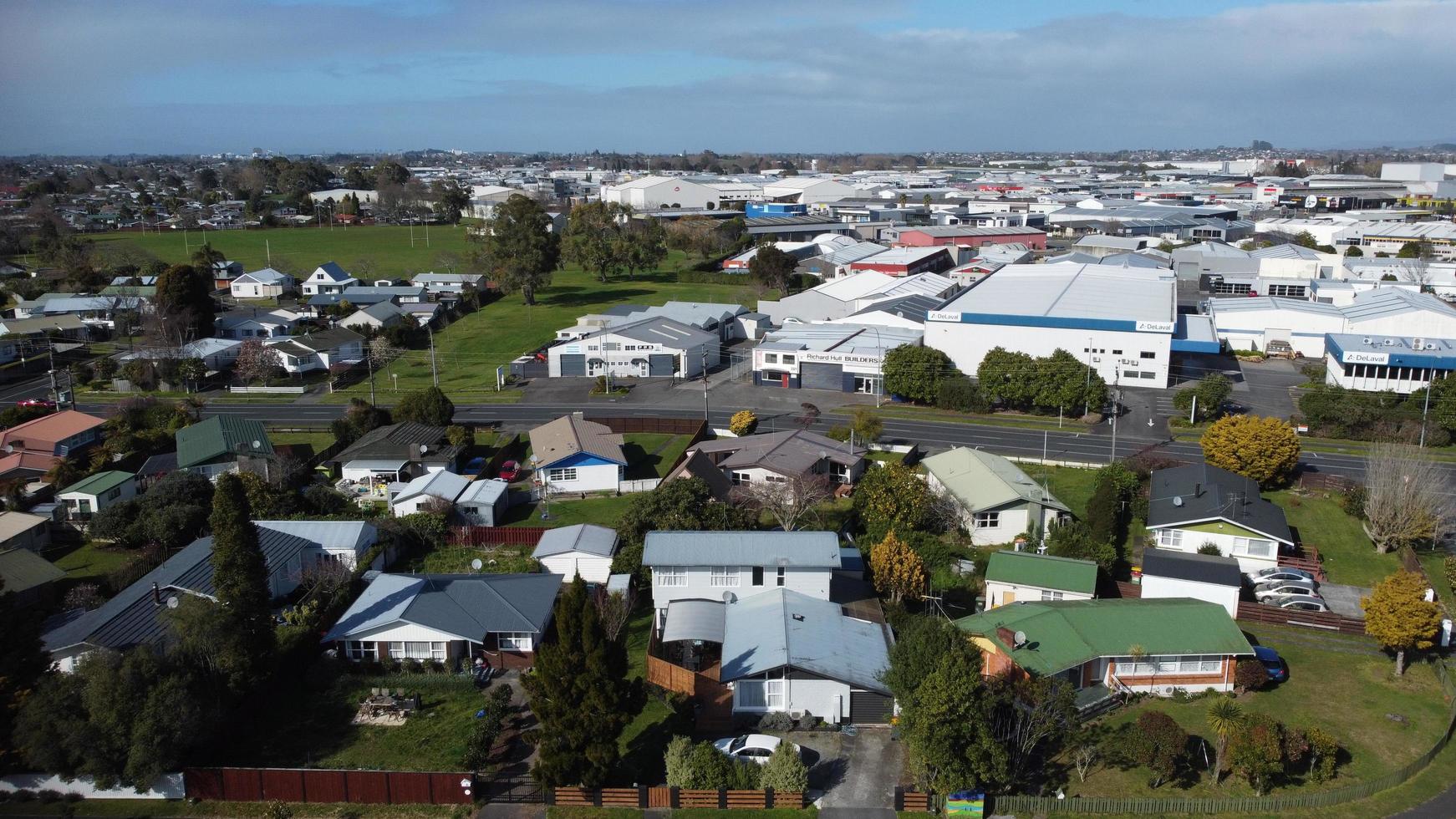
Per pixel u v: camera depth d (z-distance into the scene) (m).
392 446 56.34
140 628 34.28
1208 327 85.81
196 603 31.91
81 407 72.75
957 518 47.12
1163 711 33.22
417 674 35.34
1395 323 77.50
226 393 76.62
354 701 34.06
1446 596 41.59
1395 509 45.50
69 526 48.66
